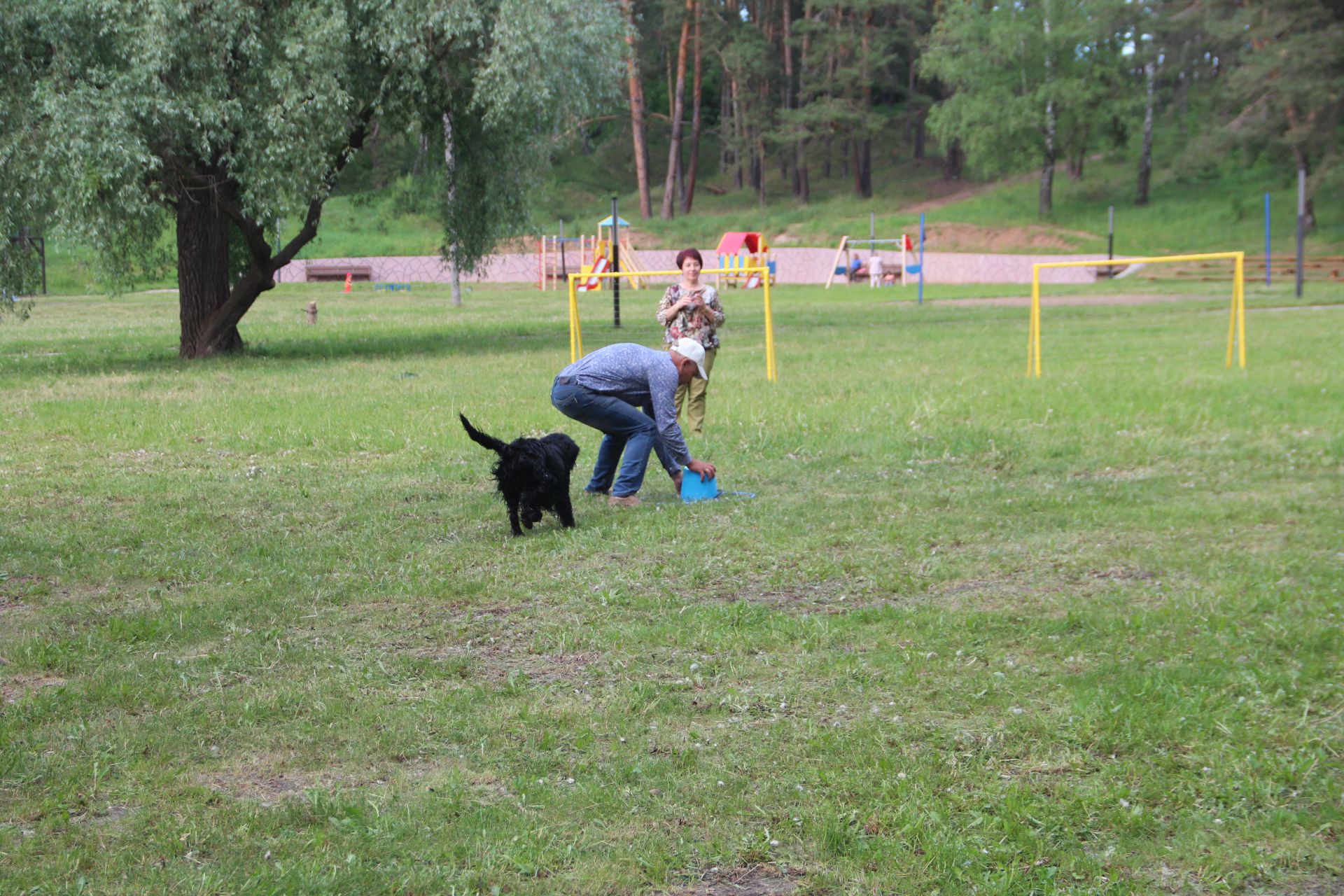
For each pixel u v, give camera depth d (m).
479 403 12.47
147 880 3.07
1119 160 63.00
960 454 9.26
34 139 15.97
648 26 66.75
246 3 17.00
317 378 15.42
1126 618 5.09
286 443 10.27
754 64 62.38
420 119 19.19
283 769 3.77
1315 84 43.28
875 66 62.78
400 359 18.11
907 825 3.33
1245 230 50.31
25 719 4.09
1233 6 48.78
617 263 24.55
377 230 61.47
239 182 17.56
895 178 69.50
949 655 4.71
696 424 10.14
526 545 6.58
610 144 77.62
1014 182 64.06
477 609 5.46
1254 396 11.72
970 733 3.95
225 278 19.41
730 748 3.88
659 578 5.93
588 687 4.46
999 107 55.28
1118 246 51.16
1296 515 7.04
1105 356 16.45
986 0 59.53
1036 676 4.47
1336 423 10.18
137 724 4.08
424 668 4.63
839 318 26.97
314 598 5.61
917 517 7.14
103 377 15.95
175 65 16.36
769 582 5.82
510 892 3.06
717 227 61.47
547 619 5.29
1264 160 55.97
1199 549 6.29
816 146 75.12
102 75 16.17
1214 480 8.16
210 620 5.25
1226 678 4.34
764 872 3.16
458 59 19.12
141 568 6.16
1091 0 52.72
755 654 4.77
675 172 65.06
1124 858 3.20
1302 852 3.21
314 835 3.30
